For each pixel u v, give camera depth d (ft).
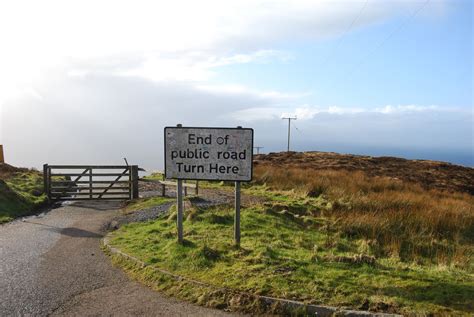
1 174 67.41
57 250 30.32
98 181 56.80
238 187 28.76
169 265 24.61
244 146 28.68
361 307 18.24
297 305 18.60
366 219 40.47
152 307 19.53
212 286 20.98
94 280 23.47
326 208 46.01
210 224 34.94
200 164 28.94
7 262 26.99
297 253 27.45
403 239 37.96
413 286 20.72
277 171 79.30
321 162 135.44
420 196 62.95
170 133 29.04
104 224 40.65
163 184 56.39
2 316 18.54
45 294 21.26
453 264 28.45
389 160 152.15
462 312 17.62
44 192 56.44
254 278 21.65
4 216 43.21
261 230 33.86
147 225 37.63
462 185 107.96
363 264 24.75
